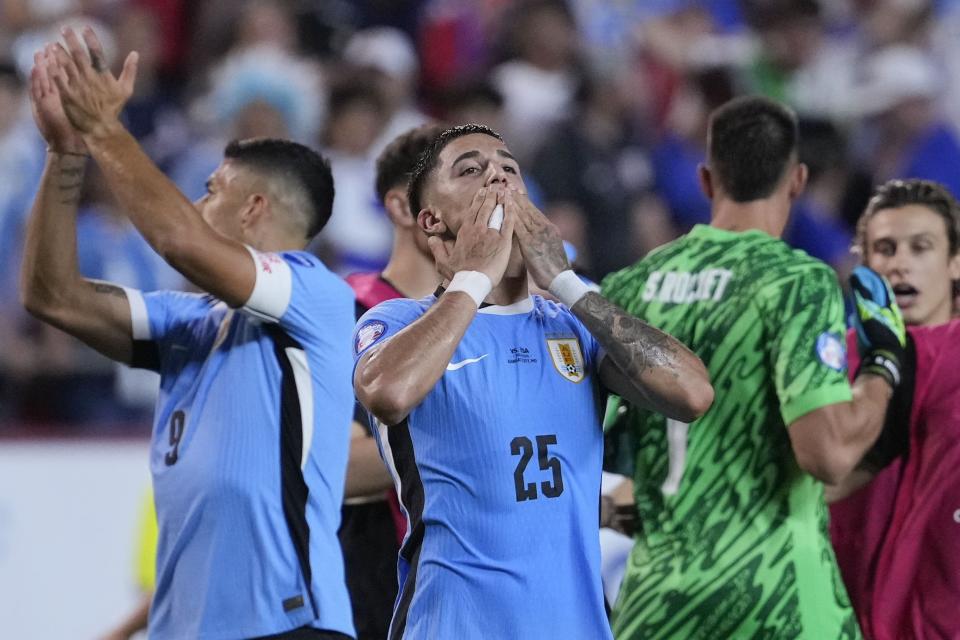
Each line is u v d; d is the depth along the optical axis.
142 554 26.41
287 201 16.19
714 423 15.46
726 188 16.38
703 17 42.62
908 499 16.03
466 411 12.09
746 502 15.31
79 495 26.23
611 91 39.38
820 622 15.12
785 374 14.97
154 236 14.23
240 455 14.88
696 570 15.32
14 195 32.75
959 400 15.88
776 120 16.27
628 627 15.66
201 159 34.72
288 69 37.56
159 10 38.38
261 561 14.74
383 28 40.62
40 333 29.88
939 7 44.44
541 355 12.52
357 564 17.69
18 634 25.64
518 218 12.59
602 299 12.47
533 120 37.75
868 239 17.22
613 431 16.30
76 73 14.45
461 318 11.87
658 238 37.94
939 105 43.38
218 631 14.67
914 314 16.77
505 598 11.88
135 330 15.55
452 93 38.75
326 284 15.41
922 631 15.75
